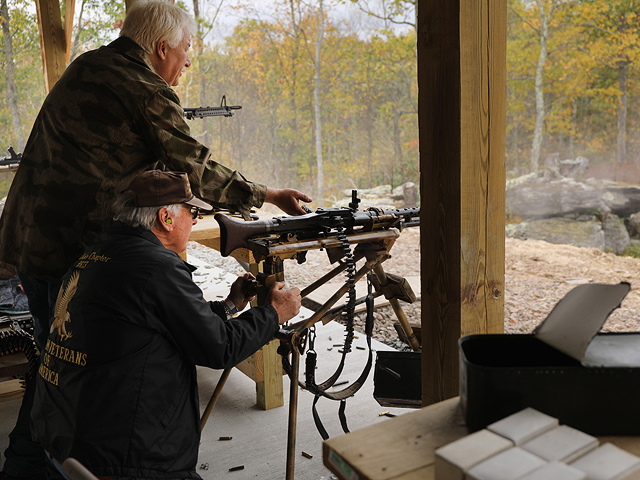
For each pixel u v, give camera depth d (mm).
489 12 1573
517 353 1024
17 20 17094
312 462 2383
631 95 14000
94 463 1524
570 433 823
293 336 1771
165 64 2230
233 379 3264
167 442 1613
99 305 1575
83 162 2045
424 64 1655
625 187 11195
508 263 7766
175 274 1623
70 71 2121
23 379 2906
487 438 812
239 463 2387
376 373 2174
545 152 15250
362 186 18891
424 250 1764
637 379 875
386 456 860
